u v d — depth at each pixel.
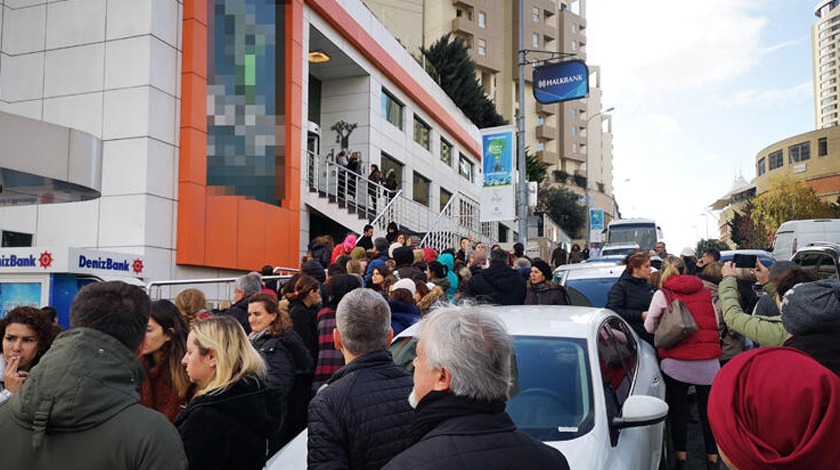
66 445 1.77
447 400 1.70
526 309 4.62
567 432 3.30
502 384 1.71
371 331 2.71
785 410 1.49
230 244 13.08
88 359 1.83
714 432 1.64
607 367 3.90
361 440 2.49
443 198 31.08
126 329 1.94
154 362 3.24
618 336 4.59
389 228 12.96
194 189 12.03
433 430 1.68
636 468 3.41
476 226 28.47
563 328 4.05
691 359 4.96
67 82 11.73
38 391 1.77
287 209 15.27
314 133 19.61
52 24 11.91
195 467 2.57
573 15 83.50
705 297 5.09
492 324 1.78
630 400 3.60
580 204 69.69
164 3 11.68
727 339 5.78
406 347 4.12
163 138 11.57
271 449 4.73
